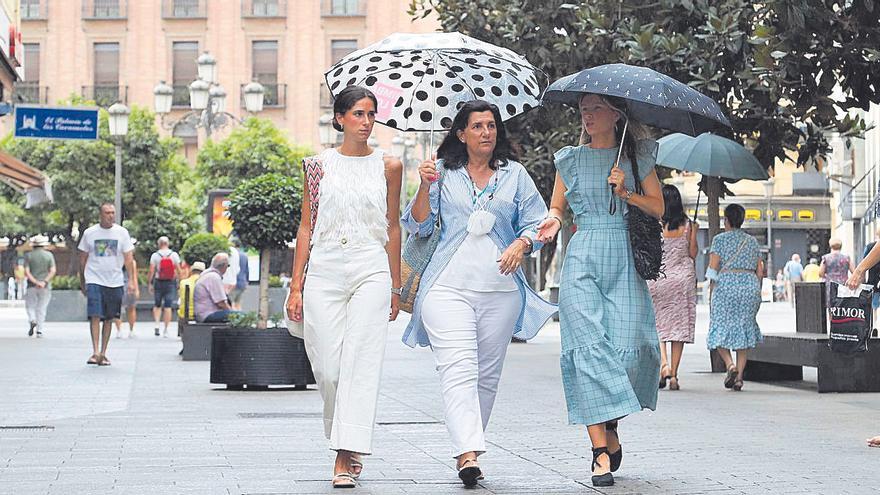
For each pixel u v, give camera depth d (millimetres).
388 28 77188
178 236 58969
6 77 26797
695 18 17172
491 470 8617
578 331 8070
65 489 7672
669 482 8031
